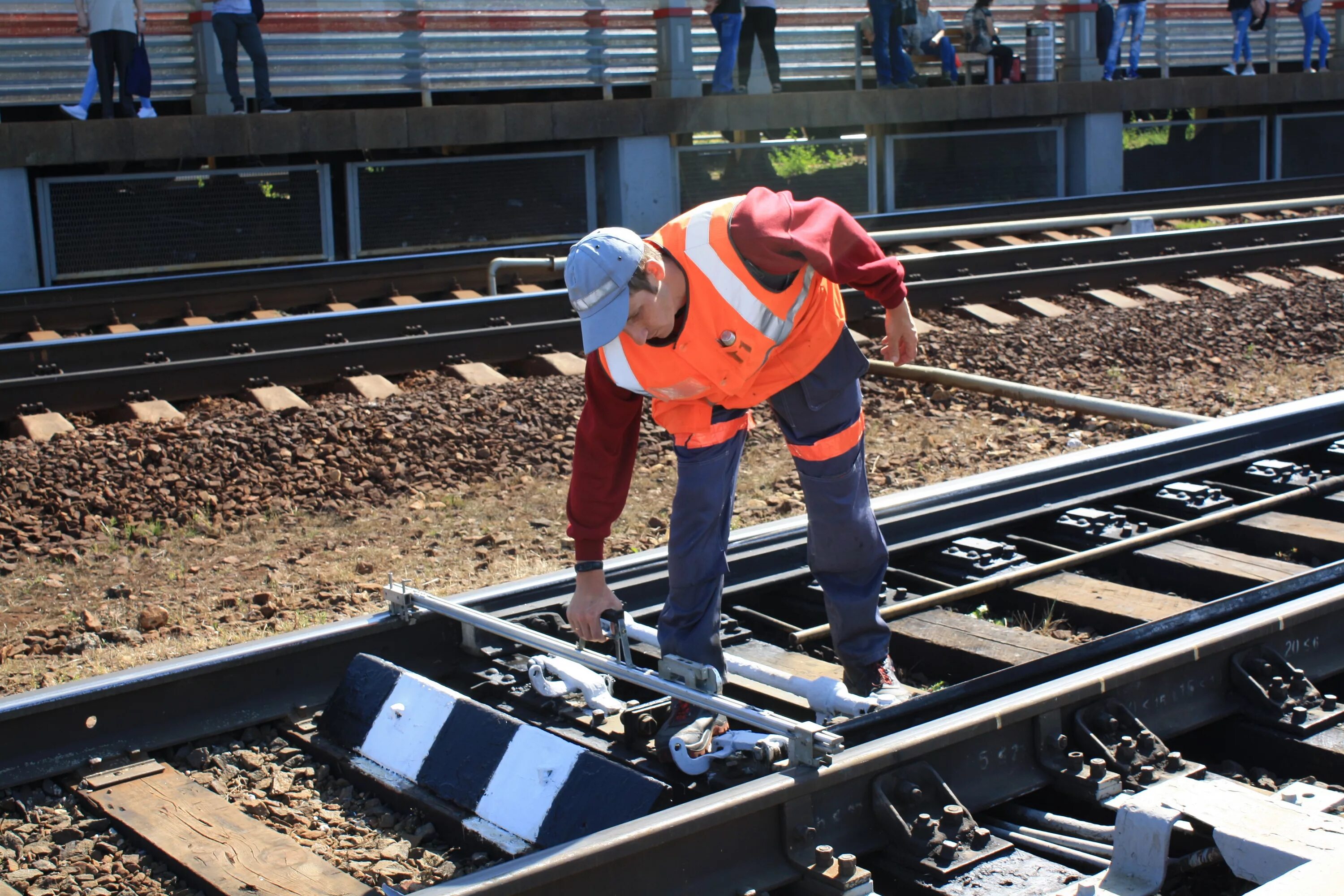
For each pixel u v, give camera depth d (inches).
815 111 578.2
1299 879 84.9
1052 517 196.7
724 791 103.7
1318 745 126.2
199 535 226.7
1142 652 128.6
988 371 324.2
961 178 640.4
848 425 125.6
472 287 439.2
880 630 134.2
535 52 567.2
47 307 371.9
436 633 153.3
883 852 109.8
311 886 107.7
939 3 668.7
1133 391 310.0
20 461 246.8
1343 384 311.6
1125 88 662.5
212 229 492.4
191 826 118.8
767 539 177.9
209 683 138.4
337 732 137.9
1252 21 729.0
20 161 442.0
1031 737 119.8
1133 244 457.7
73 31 493.4
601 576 124.1
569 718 135.5
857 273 116.6
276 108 484.7
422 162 521.3
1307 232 495.5
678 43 577.9
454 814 121.0
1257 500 208.7
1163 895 104.0
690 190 577.3
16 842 119.1
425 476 253.6
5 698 128.2
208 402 299.7
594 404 117.6
